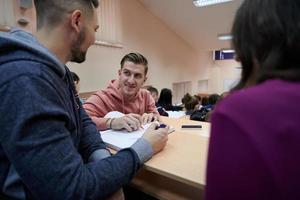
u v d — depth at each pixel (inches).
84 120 36.9
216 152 12.9
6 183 22.4
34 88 21.6
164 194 31.5
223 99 14.4
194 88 272.1
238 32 15.6
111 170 25.8
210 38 219.5
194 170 27.4
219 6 157.5
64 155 22.5
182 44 235.0
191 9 168.7
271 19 13.9
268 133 11.6
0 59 22.5
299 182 10.9
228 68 314.5
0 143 21.6
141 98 66.4
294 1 13.7
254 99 12.7
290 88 12.7
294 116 11.6
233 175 12.1
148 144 30.6
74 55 30.1
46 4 27.0
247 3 15.3
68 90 29.3
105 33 133.3
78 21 28.0
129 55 60.7
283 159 11.1
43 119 21.6
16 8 85.1
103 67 136.2
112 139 36.8
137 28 168.6
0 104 21.0
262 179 11.3
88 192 23.1
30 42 24.2
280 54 13.8
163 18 191.0
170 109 138.6
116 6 140.8
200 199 30.2
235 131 12.3
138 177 35.5
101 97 59.8
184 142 36.5
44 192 21.2
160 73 203.6
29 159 20.7
